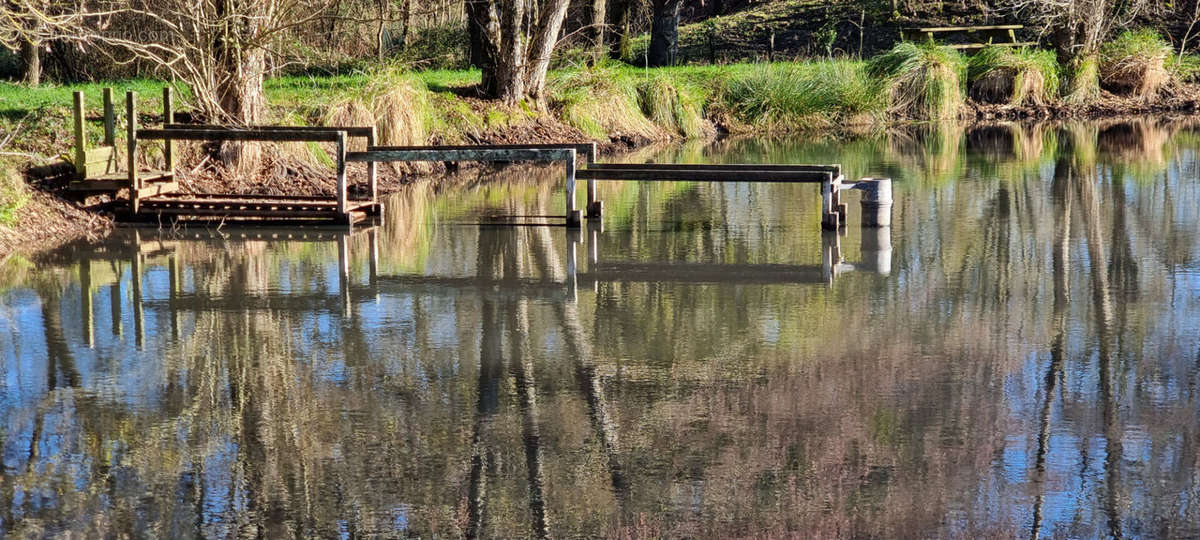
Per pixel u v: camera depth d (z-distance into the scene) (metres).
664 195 17.58
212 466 6.80
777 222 14.71
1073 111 28.23
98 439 7.23
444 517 6.13
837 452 6.88
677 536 5.88
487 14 22.62
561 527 5.99
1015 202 15.61
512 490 6.46
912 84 27.91
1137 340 9.02
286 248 13.23
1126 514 6.03
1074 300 10.27
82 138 14.32
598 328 9.62
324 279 11.57
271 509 6.24
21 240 13.26
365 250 13.07
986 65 28.83
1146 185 16.88
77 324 9.87
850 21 34.97
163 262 12.38
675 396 7.88
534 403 7.80
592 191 15.16
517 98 22.81
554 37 23.12
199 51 16.14
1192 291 10.54
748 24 36.41
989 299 10.37
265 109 17.39
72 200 14.52
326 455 6.95
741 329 9.51
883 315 9.87
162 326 9.79
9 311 10.30
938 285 10.95
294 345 9.21
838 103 27.27
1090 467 6.62
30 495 6.43
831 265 11.91
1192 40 32.28
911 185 17.36
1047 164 19.50
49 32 14.19
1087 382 8.04
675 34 30.64
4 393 8.07
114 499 6.38
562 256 12.69
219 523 6.09
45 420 7.55
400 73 21.88
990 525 5.93
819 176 13.79
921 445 6.96
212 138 14.55
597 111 23.91
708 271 11.77
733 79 27.30
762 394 7.89
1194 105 28.56
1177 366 8.38
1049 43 31.53
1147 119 26.95
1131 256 12.02
